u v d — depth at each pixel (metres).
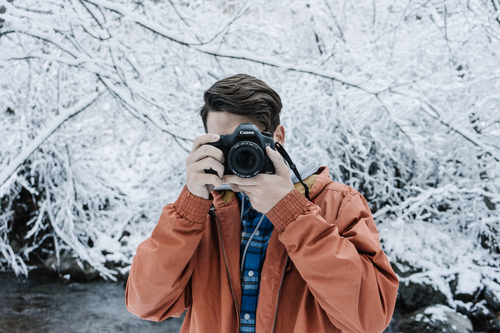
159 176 5.14
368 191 4.97
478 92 4.13
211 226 1.06
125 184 5.32
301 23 4.77
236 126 0.95
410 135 3.31
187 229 0.89
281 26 4.34
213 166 0.86
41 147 4.40
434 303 3.84
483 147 3.61
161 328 3.72
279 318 0.90
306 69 3.04
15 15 2.35
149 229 5.02
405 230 4.52
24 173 4.85
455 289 3.87
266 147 0.86
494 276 3.86
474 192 3.99
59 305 4.02
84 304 4.08
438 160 4.39
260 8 4.22
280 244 0.93
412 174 4.85
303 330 0.86
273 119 1.01
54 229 4.84
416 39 4.10
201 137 0.90
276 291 0.90
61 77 4.33
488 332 3.52
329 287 0.80
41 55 2.55
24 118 4.16
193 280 0.99
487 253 4.13
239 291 0.94
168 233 0.90
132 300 0.97
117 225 5.12
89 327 3.62
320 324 0.87
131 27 3.82
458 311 3.74
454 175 4.58
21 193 5.09
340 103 3.45
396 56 4.28
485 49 4.12
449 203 4.42
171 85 4.23
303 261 0.82
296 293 0.92
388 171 4.66
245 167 0.85
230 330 0.92
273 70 4.43
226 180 0.88
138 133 5.12
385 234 4.51
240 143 0.85
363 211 0.94
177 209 0.91
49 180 4.82
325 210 0.97
